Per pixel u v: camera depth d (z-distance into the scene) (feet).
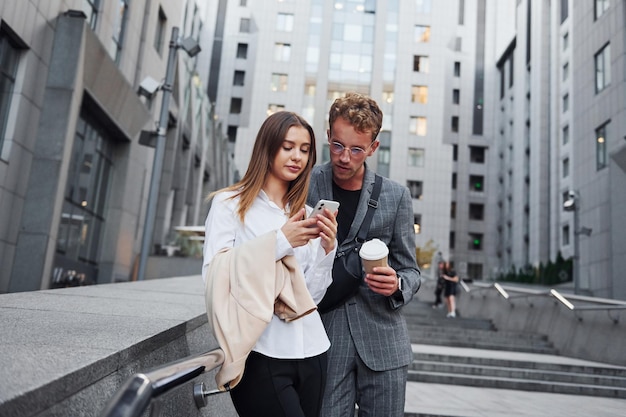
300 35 155.94
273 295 5.51
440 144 149.38
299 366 6.00
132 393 3.32
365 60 154.20
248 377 5.88
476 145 185.78
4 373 4.26
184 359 4.64
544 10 150.61
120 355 5.68
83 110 50.34
